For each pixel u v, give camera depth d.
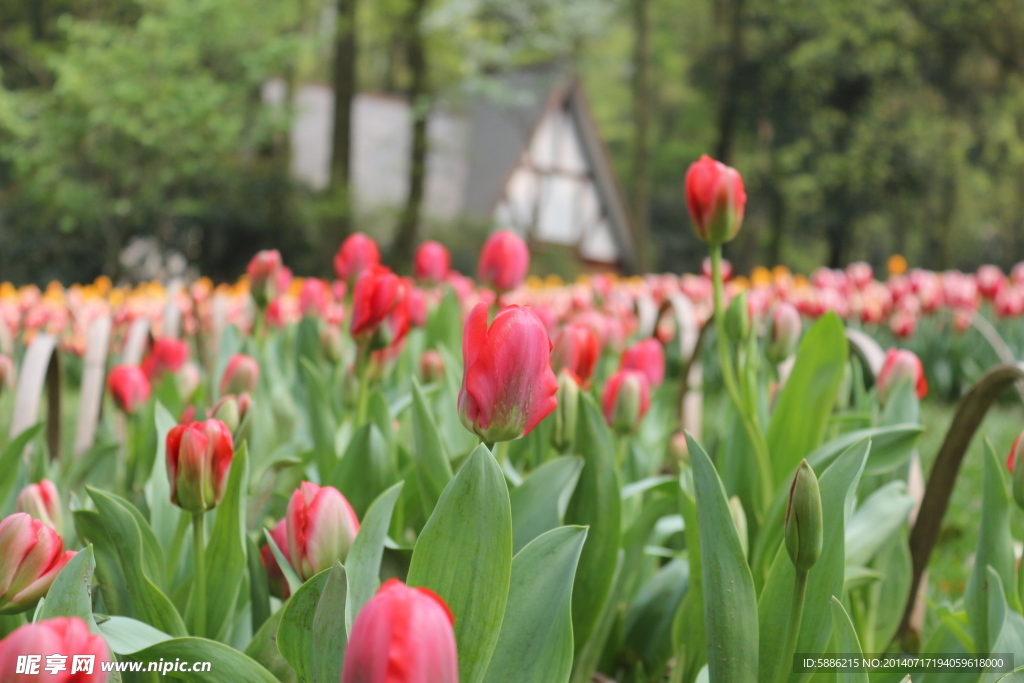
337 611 0.89
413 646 0.60
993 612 1.27
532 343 0.98
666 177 34.47
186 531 1.44
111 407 2.90
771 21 26.14
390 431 1.75
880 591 1.74
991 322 7.32
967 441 1.61
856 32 24.62
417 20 20.73
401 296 1.66
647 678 1.72
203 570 1.22
